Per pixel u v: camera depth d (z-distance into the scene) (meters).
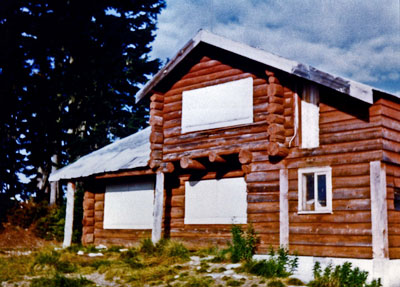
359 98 14.91
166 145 19.83
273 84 16.86
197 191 20.00
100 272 16.67
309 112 16.52
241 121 17.88
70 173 23.52
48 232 28.62
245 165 17.50
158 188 19.70
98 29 38.78
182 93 19.70
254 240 16.89
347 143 15.59
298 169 16.38
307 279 14.80
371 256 14.66
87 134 39.34
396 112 15.75
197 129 19.00
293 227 16.22
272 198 16.84
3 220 29.81
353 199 15.21
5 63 35.97
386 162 15.10
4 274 16.67
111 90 39.59
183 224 20.19
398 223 15.26
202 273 15.50
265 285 13.95
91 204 24.19
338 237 15.31
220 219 19.14
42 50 37.19
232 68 18.47
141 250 18.73
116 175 21.59
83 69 38.03
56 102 37.56
